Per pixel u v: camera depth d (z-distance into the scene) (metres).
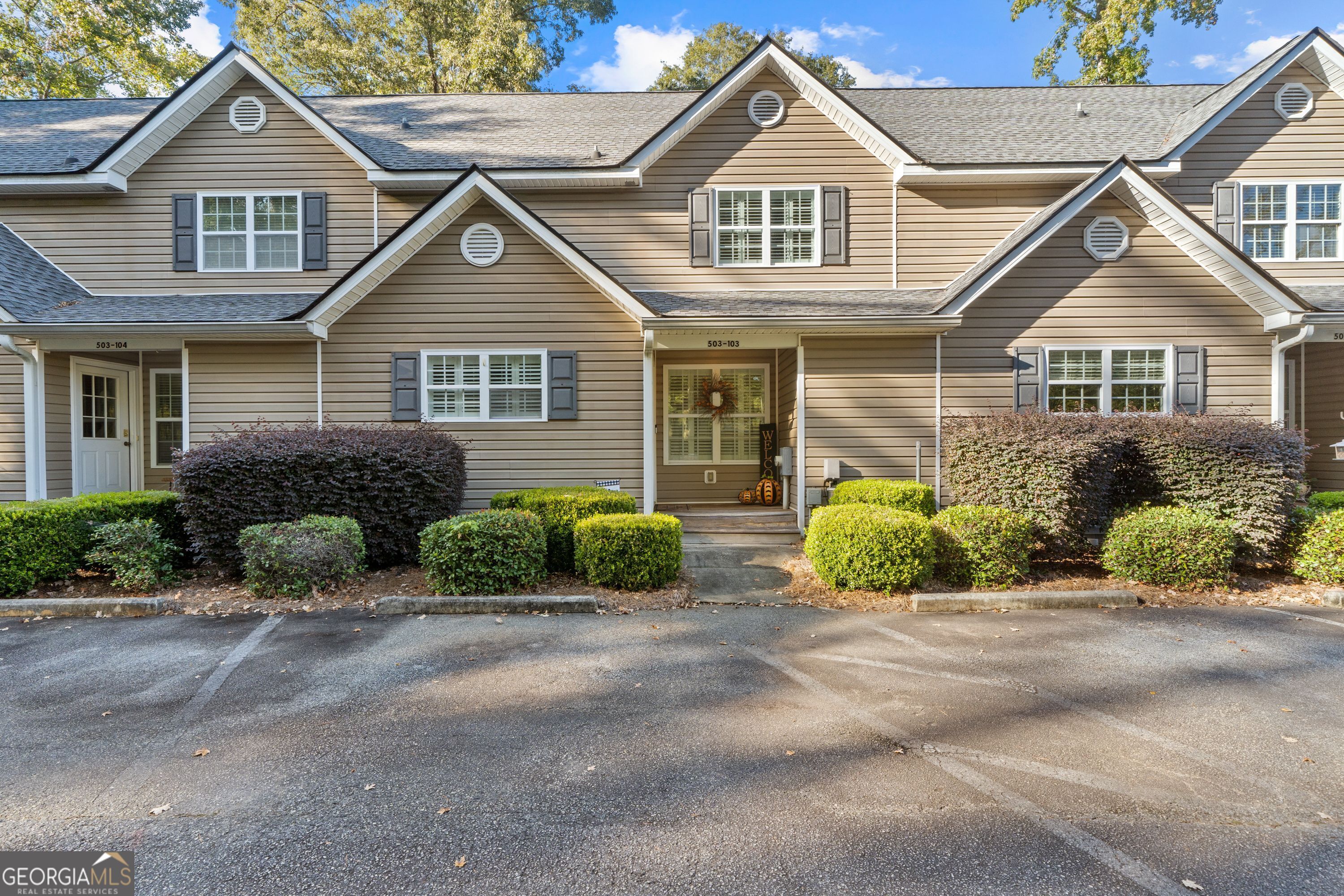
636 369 9.76
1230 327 9.34
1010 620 5.89
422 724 3.81
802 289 10.77
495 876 2.51
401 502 7.54
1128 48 21.30
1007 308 9.55
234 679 4.48
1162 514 7.03
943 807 2.95
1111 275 9.43
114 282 10.57
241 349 9.55
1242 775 3.23
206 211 10.74
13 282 9.33
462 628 5.66
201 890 2.43
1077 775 3.22
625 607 6.26
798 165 10.80
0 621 5.80
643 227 10.86
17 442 9.40
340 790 3.10
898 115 12.48
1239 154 10.68
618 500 7.95
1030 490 7.47
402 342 9.64
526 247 9.69
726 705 4.07
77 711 3.97
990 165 10.38
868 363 9.73
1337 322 8.74
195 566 7.65
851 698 4.18
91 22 21.55
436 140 11.77
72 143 11.67
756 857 2.61
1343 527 6.79
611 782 3.17
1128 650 5.06
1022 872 2.52
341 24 24.92
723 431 12.41
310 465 7.27
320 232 10.74
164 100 10.41
